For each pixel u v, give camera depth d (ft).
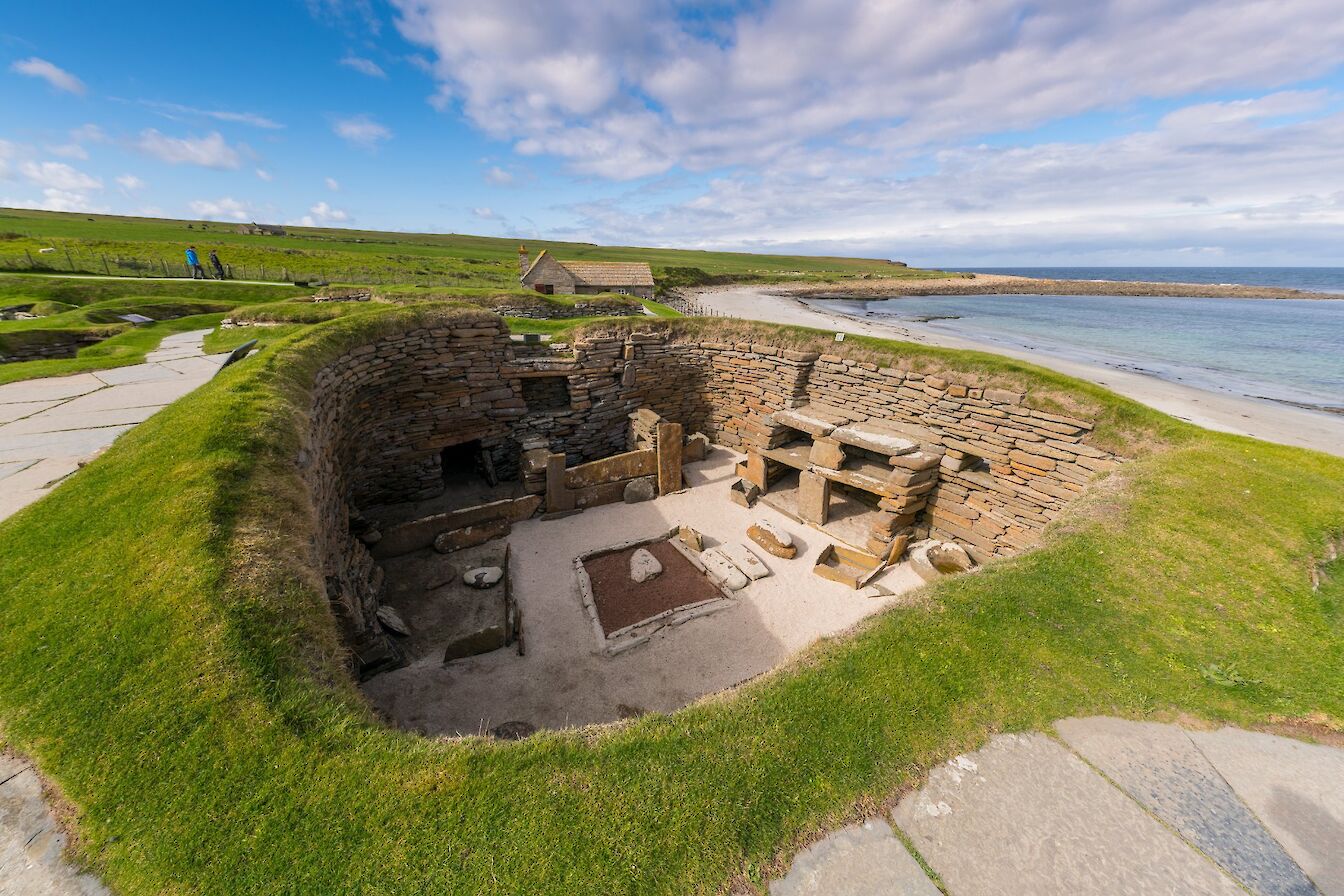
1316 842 10.46
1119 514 23.70
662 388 53.72
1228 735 13.05
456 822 10.03
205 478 18.13
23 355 46.34
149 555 14.85
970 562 34.91
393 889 8.91
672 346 53.31
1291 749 12.68
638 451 43.47
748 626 29.50
